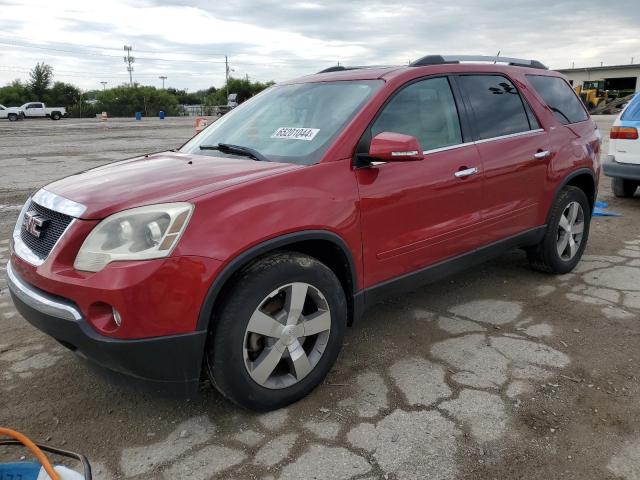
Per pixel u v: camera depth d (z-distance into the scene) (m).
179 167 3.16
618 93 49.88
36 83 71.19
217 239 2.54
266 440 2.69
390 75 3.57
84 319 2.48
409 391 3.09
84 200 2.69
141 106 69.50
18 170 12.18
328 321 3.01
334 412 2.90
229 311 2.62
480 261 4.08
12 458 2.62
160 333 2.46
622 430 2.74
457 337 3.76
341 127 3.23
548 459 2.54
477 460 2.53
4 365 3.46
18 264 2.83
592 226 6.76
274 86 4.30
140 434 2.76
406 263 3.45
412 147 2.95
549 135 4.50
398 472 2.46
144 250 2.44
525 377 3.23
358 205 3.09
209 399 3.05
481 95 4.07
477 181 3.81
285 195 2.80
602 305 4.27
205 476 2.46
